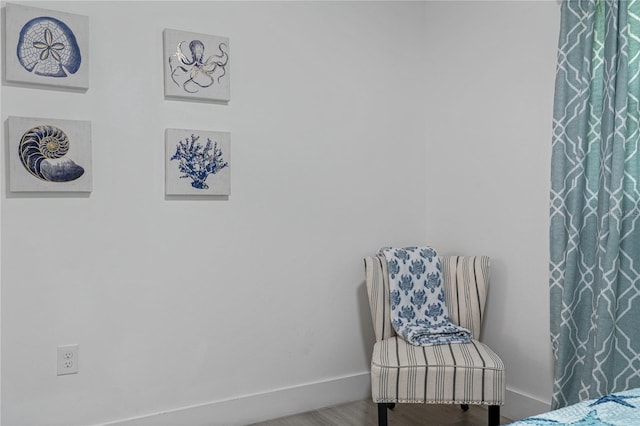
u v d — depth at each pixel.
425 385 2.38
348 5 3.11
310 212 2.99
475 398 2.36
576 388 2.46
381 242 3.22
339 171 3.08
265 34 2.85
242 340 2.80
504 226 2.87
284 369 2.92
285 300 2.92
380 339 2.80
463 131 3.12
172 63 2.58
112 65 2.48
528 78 2.74
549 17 2.63
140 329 2.55
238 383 2.79
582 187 2.41
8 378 2.31
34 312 2.35
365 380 3.16
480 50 3.00
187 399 2.66
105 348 2.48
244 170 2.80
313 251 3.00
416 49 3.36
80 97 2.42
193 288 2.67
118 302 2.51
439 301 2.91
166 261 2.61
